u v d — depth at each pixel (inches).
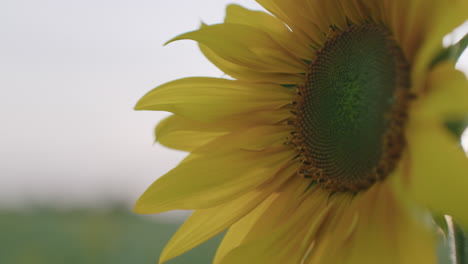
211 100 16.6
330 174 16.1
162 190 16.2
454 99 12.4
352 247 14.1
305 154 16.6
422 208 13.0
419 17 13.3
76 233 54.0
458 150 12.5
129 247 53.6
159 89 16.7
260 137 16.8
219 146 16.6
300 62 16.9
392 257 13.3
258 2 16.5
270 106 16.9
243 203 16.5
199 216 16.6
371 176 15.0
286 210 16.3
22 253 50.2
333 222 15.4
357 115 15.3
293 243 15.5
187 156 17.0
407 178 13.3
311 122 16.5
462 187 12.3
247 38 16.5
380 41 15.0
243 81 17.0
